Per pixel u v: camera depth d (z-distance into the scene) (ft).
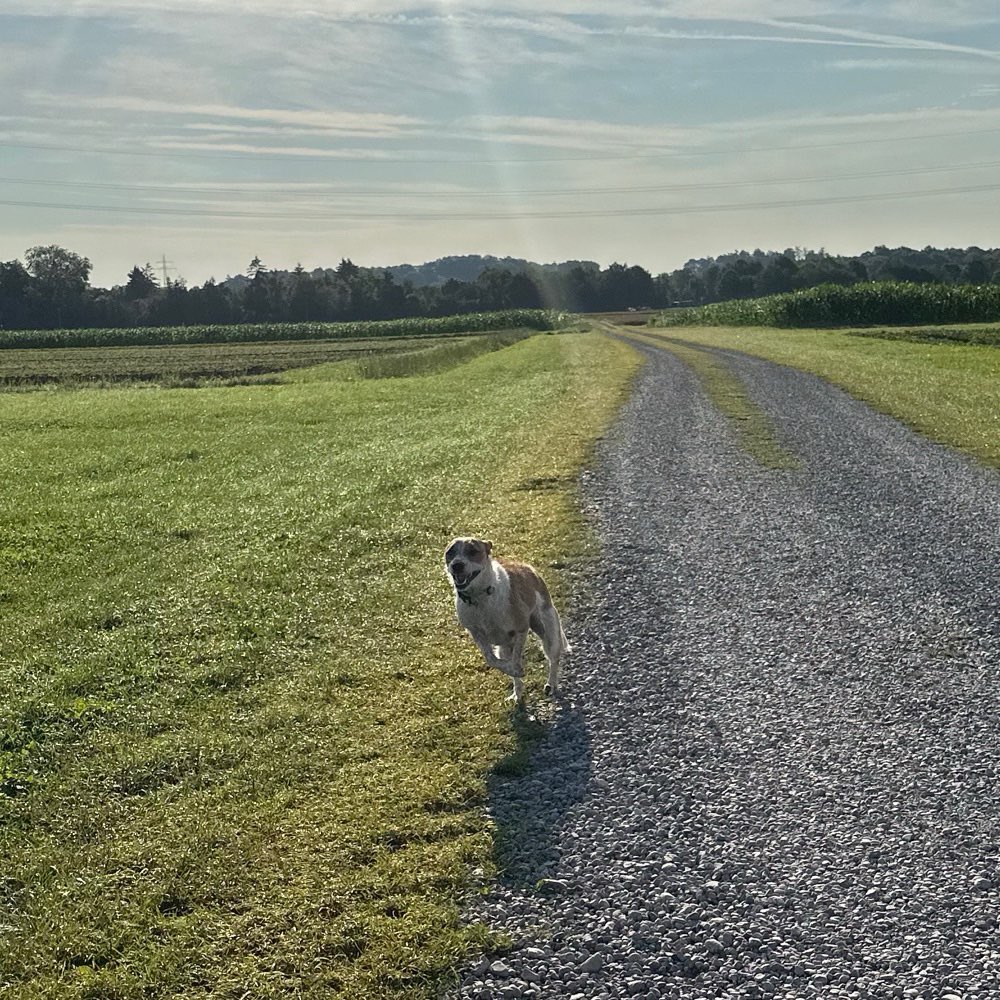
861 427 45.32
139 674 22.79
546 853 14.98
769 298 165.07
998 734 18.10
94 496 39.58
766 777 16.98
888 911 13.28
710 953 12.62
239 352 149.69
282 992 12.21
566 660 22.40
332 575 28.27
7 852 15.90
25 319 288.92
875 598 24.61
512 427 49.70
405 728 19.44
